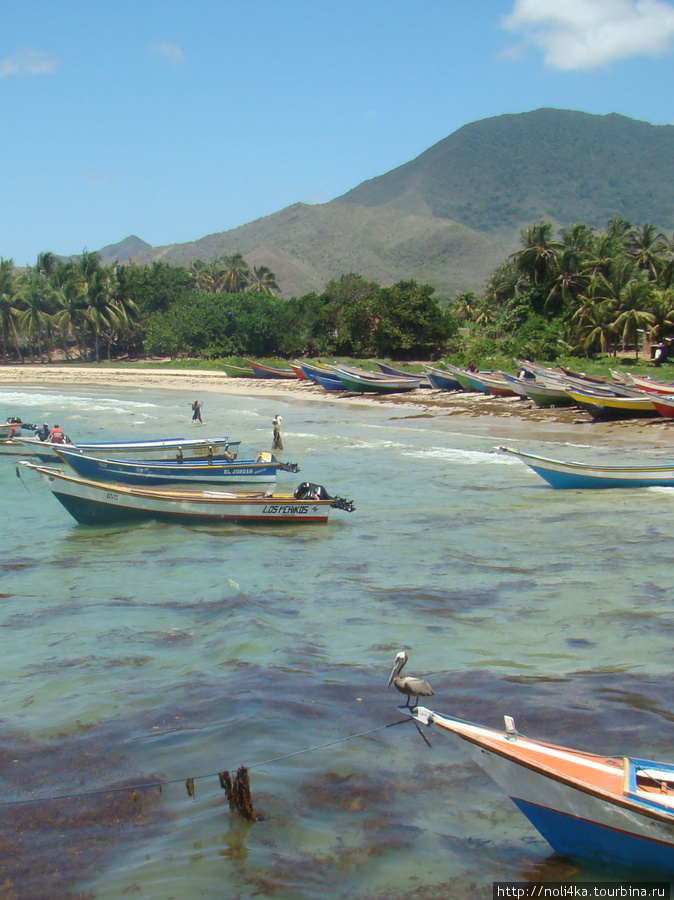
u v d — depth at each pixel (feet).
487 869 22.48
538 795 21.97
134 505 68.74
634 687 33.60
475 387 176.14
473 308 409.90
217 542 63.77
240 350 302.25
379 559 57.57
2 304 323.57
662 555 54.90
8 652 40.11
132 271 343.87
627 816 20.94
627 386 136.26
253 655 38.55
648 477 79.20
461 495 80.28
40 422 156.25
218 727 31.04
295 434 131.95
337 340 275.59
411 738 30.04
